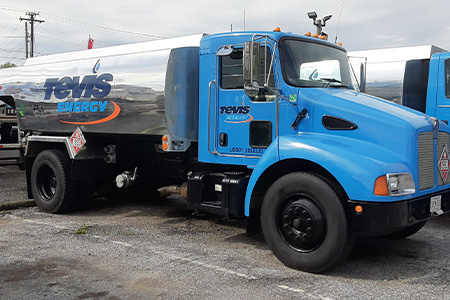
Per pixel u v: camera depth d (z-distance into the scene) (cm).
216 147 582
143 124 637
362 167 442
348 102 499
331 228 455
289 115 520
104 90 688
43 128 803
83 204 790
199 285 441
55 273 474
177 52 609
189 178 601
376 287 439
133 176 753
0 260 515
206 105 590
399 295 418
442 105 835
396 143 463
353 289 433
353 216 447
